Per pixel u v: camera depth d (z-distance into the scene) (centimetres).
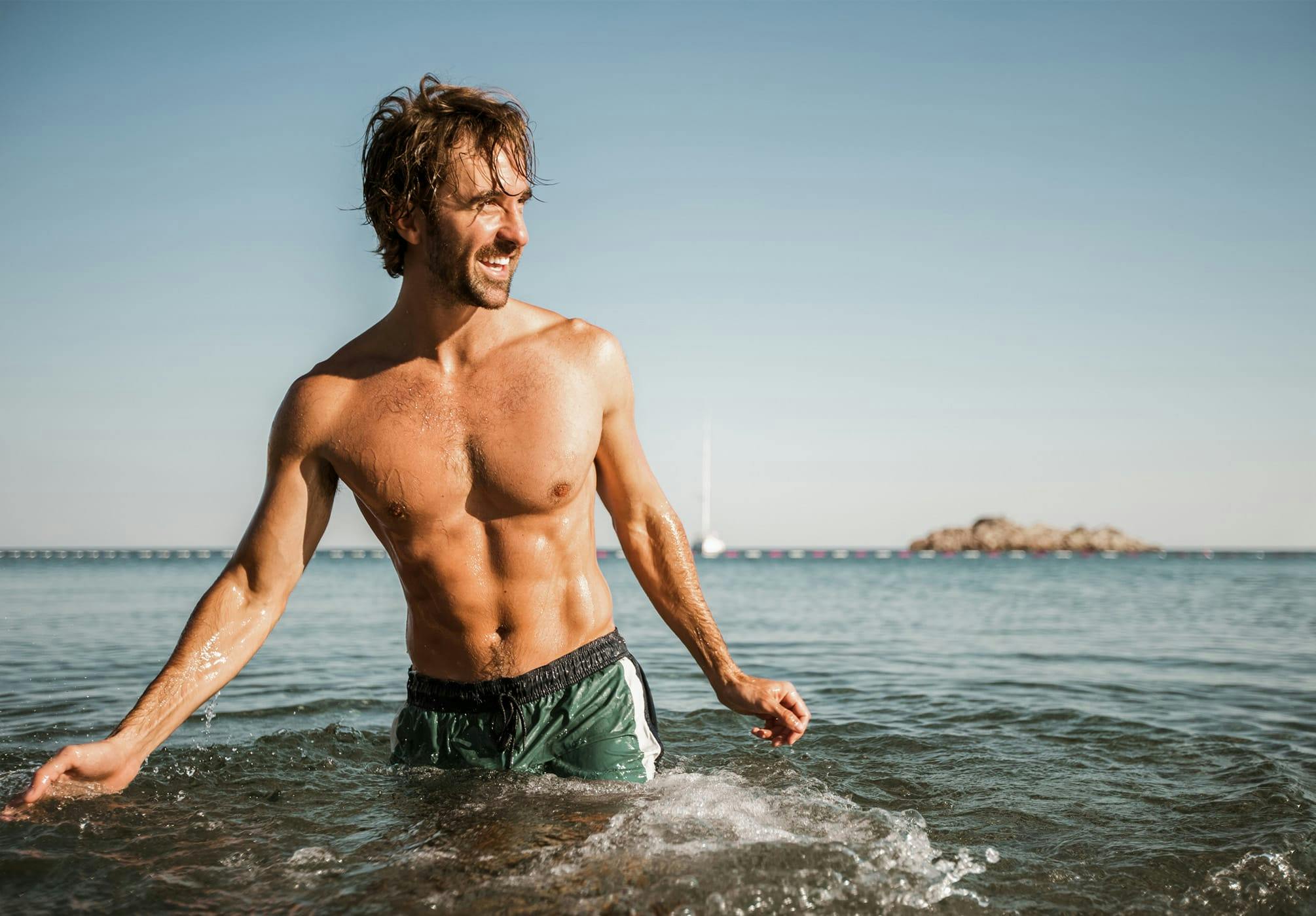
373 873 194
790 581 3091
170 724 238
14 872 196
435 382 252
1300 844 231
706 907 177
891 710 460
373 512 257
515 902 178
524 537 255
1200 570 4131
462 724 265
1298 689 558
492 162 240
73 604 1376
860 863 203
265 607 254
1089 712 450
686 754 342
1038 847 231
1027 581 2880
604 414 268
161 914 178
